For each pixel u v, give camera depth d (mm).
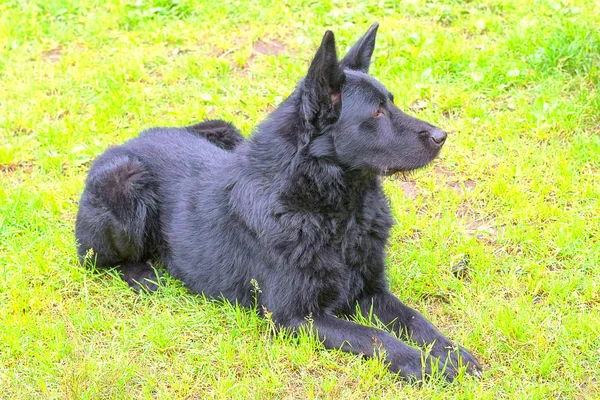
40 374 2443
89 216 2686
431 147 2508
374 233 2539
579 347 2439
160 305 2637
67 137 3162
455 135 3084
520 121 3082
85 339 2541
